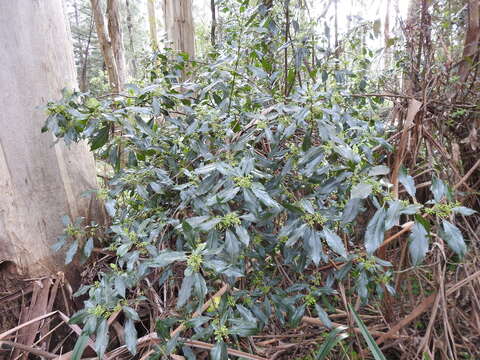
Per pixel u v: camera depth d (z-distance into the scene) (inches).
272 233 44.5
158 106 43.4
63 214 54.5
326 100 41.6
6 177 47.2
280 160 41.1
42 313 48.3
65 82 55.1
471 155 56.5
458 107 53.2
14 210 48.1
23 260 49.6
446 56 57.7
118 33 122.3
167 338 33.8
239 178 30.9
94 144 41.9
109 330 49.4
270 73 63.9
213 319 35.4
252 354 41.6
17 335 46.4
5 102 46.6
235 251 29.3
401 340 46.8
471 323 45.7
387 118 61.1
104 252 58.5
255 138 41.3
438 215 28.9
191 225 30.1
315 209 35.3
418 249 26.7
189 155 45.6
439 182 30.1
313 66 62.7
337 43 69.7
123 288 34.6
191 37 91.1
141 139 45.4
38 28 49.8
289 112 39.0
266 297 41.2
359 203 30.0
